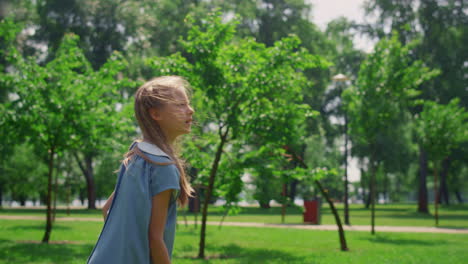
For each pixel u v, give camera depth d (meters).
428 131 22.53
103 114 13.09
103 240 1.46
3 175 41.88
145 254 1.43
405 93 16.45
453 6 34.69
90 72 13.48
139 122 1.60
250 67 10.74
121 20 32.78
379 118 16.31
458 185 62.41
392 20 35.81
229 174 11.08
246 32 36.78
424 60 34.91
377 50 16.39
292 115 10.74
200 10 33.41
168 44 34.00
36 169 41.06
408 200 108.19
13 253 11.00
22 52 30.20
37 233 16.67
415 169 49.72
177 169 1.53
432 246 13.55
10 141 12.55
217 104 10.79
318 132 37.78
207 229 19.81
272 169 11.30
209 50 10.39
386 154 37.53
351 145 43.25
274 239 15.73
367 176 54.22
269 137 10.65
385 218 31.08
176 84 1.63
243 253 11.94
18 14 30.14
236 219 28.55
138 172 1.47
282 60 10.52
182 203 1.61
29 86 12.10
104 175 41.44
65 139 12.77
